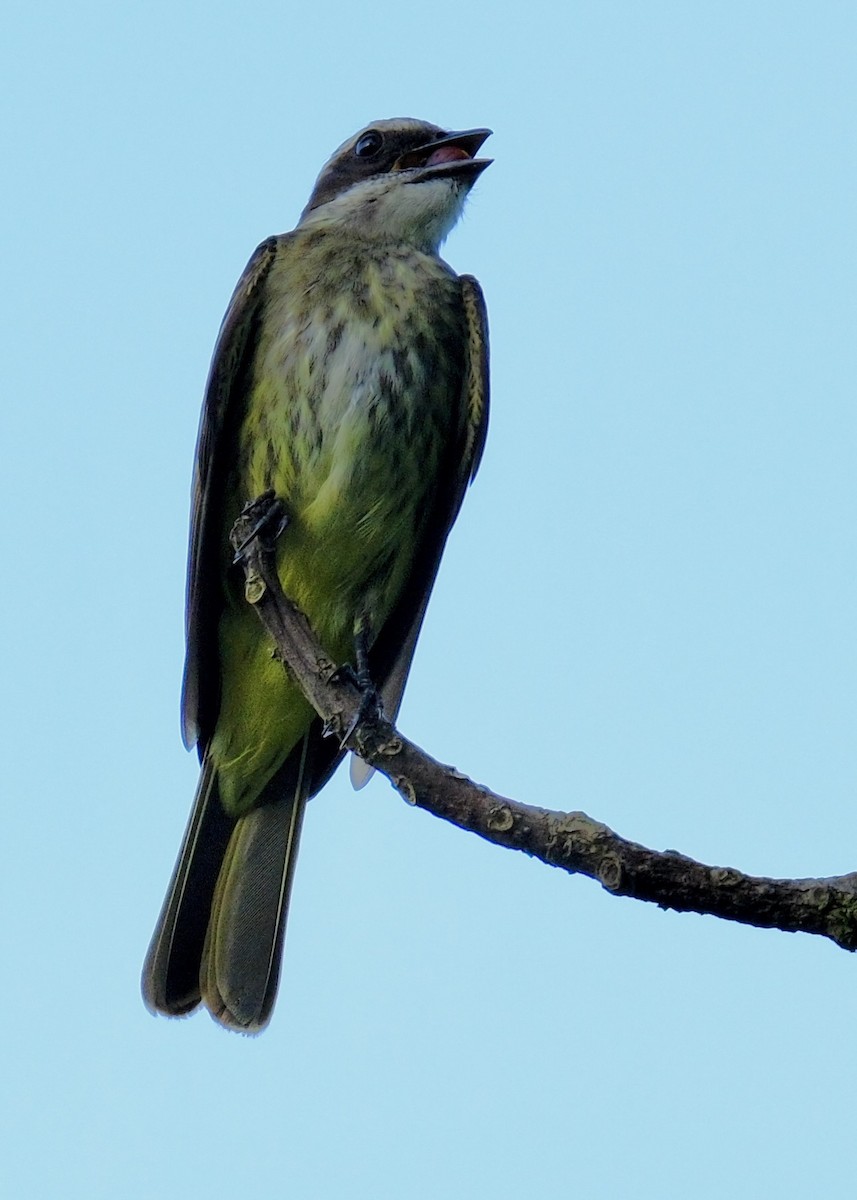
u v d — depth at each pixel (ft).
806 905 21.04
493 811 23.12
